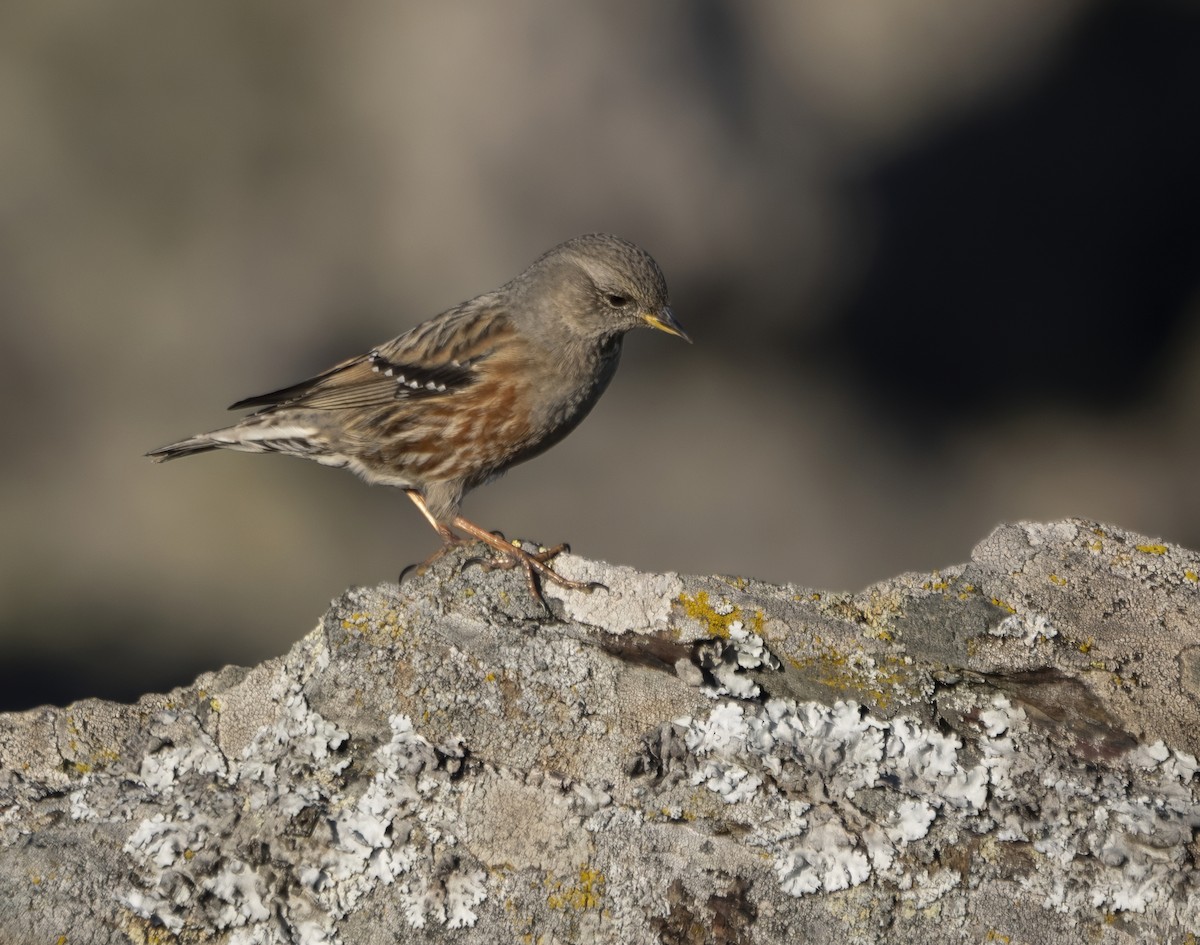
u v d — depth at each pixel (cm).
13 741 461
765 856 427
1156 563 481
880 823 430
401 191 1681
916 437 1742
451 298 1658
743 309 1711
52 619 1549
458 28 1675
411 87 1689
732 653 464
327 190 1711
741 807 434
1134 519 1723
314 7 1739
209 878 432
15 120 1709
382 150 1709
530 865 431
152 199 1727
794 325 1727
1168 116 1834
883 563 1631
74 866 431
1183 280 1825
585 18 1666
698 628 469
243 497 1631
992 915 420
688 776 439
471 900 429
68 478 1641
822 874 425
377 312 1686
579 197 1653
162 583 1589
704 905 424
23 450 1648
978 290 1802
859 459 1706
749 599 478
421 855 434
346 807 441
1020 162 1828
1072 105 1833
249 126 1716
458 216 1656
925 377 1778
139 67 1731
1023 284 1819
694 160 1661
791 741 444
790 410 1703
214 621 1570
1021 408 1800
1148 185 1823
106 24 1698
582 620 476
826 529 1638
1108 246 1822
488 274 1653
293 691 468
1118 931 416
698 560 1593
